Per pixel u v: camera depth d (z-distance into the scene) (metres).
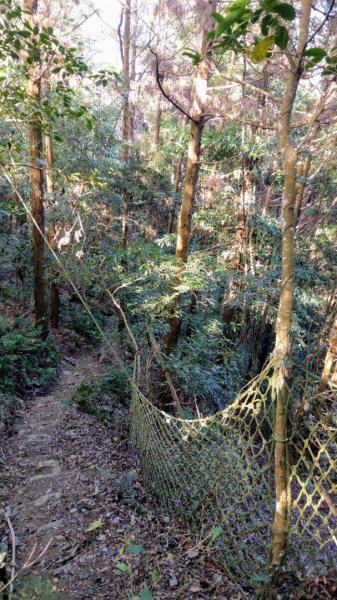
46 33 2.88
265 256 8.02
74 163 7.64
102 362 8.48
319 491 1.78
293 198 1.83
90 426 5.18
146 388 5.66
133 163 9.74
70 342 9.82
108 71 3.43
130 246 5.91
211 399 6.22
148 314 5.61
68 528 2.98
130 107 10.17
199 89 4.69
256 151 6.27
